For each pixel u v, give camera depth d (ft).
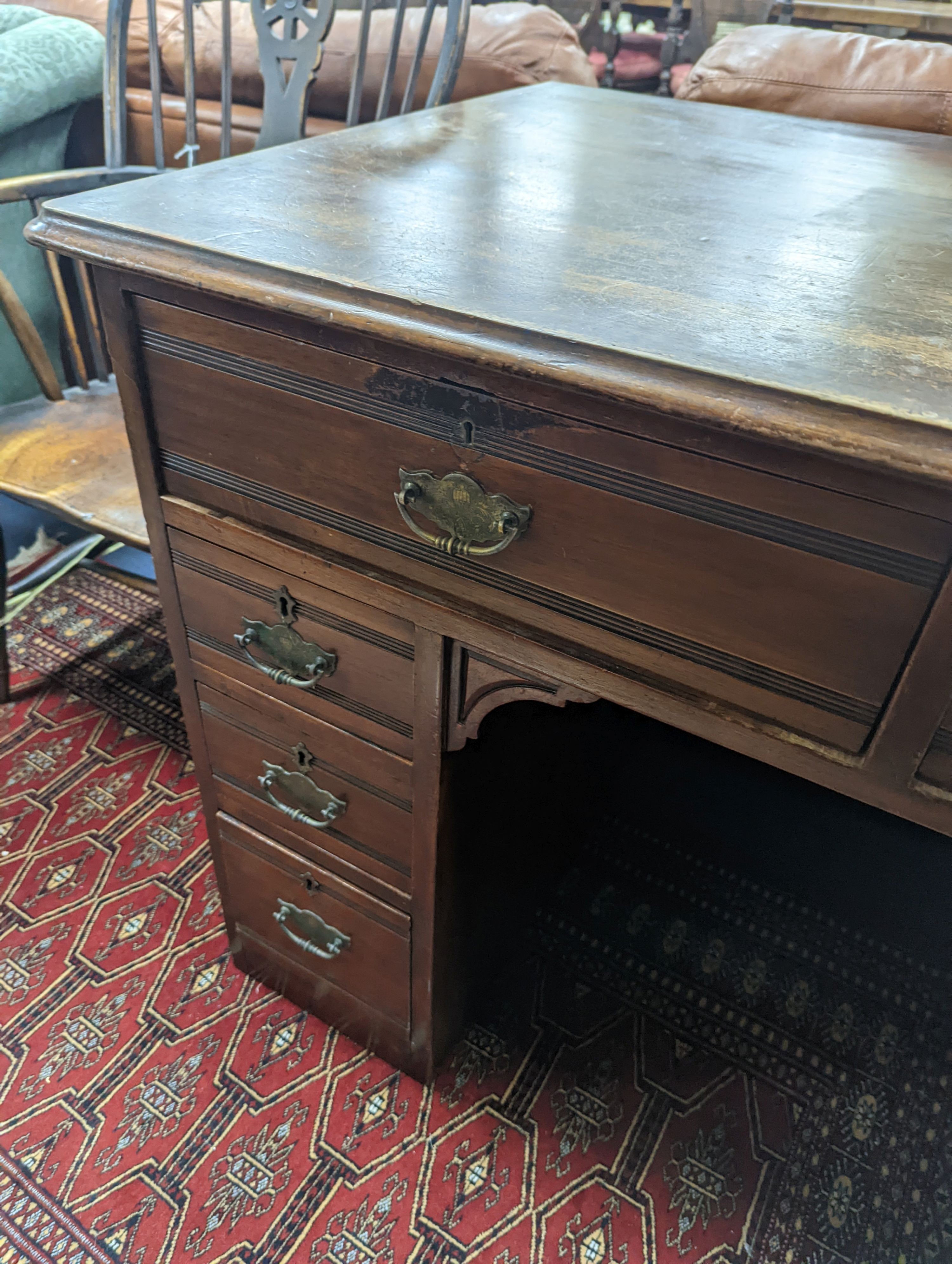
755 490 1.45
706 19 7.67
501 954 3.43
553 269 1.78
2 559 4.25
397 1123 3.02
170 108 5.14
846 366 1.43
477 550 1.81
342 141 2.70
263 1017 3.34
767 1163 2.98
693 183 2.48
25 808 4.12
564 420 1.56
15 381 5.01
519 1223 2.78
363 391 1.77
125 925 3.64
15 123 4.49
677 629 1.69
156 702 4.73
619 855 4.16
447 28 3.41
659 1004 3.49
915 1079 3.27
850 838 4.31
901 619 1.43
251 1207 2.79
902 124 3.70
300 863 2.86
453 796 2.39
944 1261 2.75
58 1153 2.90
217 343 1.94
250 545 2.23
